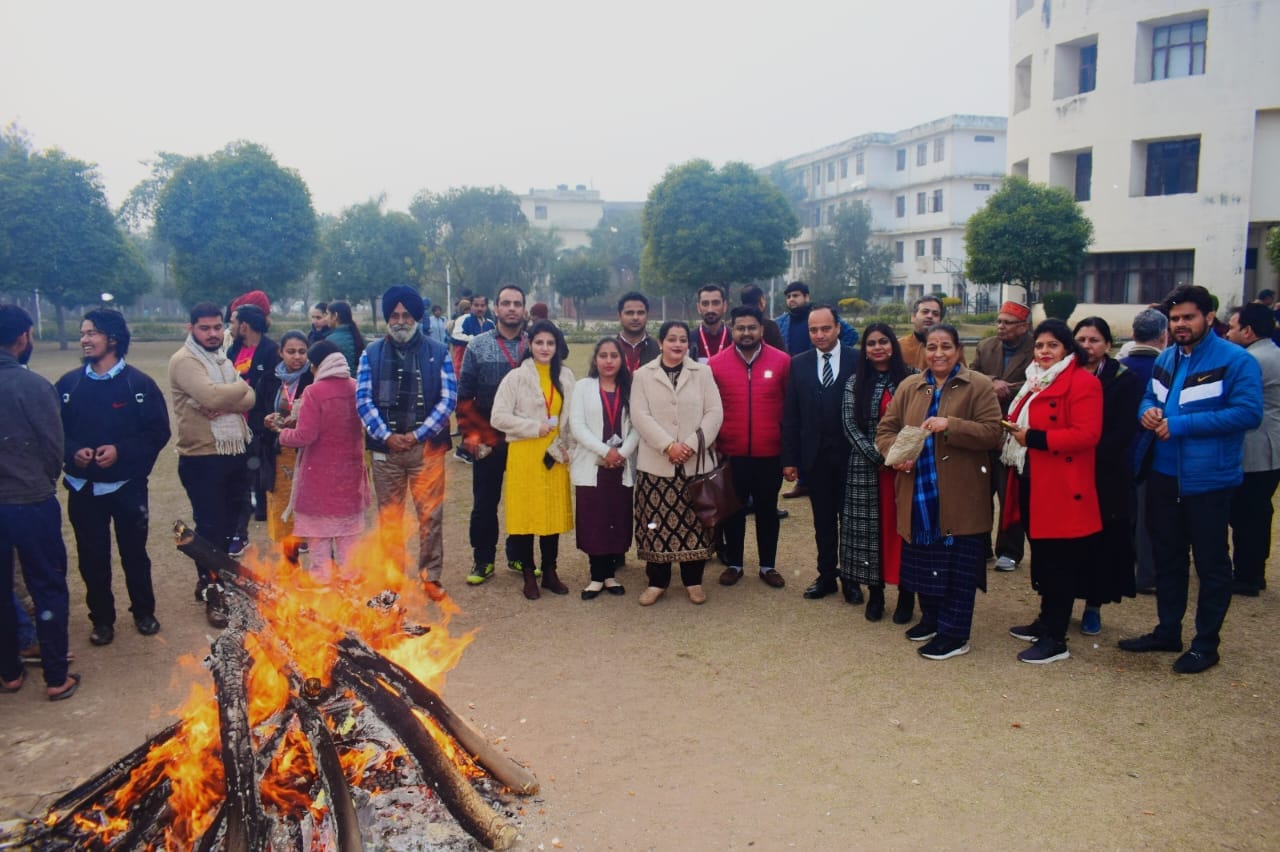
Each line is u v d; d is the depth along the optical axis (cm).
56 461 440
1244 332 561
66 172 3506
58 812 312
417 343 584
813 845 316
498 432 618
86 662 491
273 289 3891
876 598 548
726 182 3919
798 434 576
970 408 469
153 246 6044
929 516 478
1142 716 411
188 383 543
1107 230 2919
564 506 587
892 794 349
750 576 642
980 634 522
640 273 4350
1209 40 2653
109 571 513
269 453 651
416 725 324
